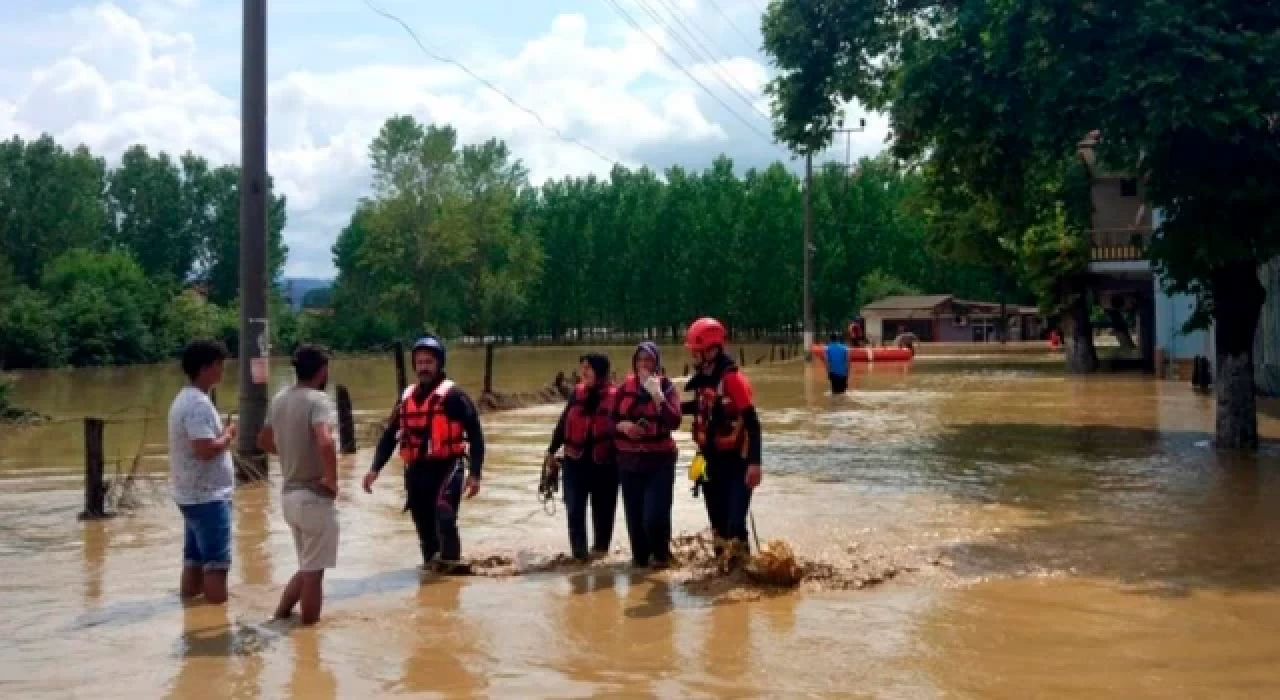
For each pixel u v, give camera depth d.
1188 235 15.38
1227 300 16.31
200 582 8.10
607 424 9.35
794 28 20.05
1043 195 27.27
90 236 94.81
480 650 6.55
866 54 20.12
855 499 12.37
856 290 95.88
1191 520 10.77
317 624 7.21
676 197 102.75
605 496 9.51
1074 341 38.28
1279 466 14.41
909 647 6.52
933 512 11.45
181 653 6.57
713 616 7.30
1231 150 14.98
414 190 89.06
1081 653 6.39
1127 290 38.06
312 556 7.23
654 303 103.75
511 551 9.70
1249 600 7.64
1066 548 9.52
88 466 12.11
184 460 7.75
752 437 8.51
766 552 8.23
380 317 96.31
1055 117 15.70
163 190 107.50
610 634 6.88
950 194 21.17
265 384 14.99
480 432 8.95
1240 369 16.36
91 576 8.91
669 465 8.95
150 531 11.16
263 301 15.06
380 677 6.03
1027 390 30.27
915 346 65.75
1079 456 16.03
